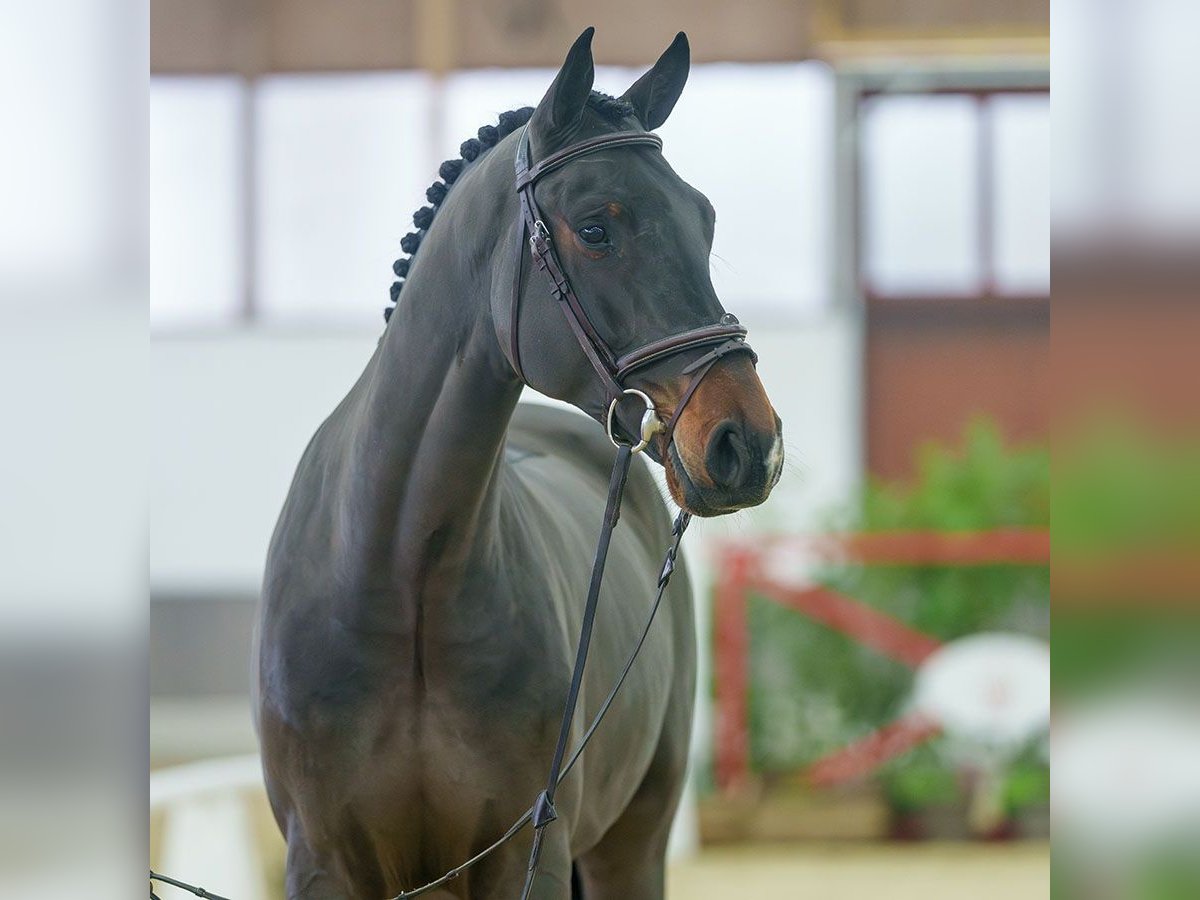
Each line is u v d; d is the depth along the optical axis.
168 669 14.91
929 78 16.44
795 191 16.02
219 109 15.38
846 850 10.92
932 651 11.70
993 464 12.35
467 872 3.82
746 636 11.62
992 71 16.38
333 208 15.41
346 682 3.65
